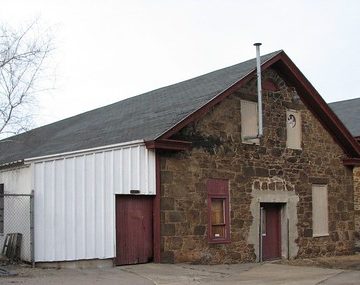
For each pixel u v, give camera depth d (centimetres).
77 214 1354
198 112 1512
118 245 1396
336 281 1210
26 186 1454
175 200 1484
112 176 1400
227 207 1614
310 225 1900
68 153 1357
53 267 1323
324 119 1995
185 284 1148
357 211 2284
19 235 1432
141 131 1517
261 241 1709
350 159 2069
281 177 1805
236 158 1658
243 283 1180
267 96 1802
